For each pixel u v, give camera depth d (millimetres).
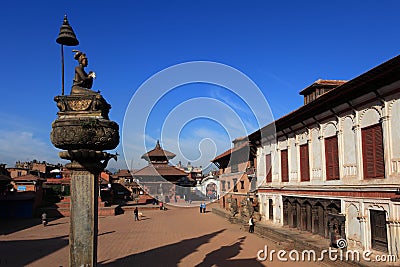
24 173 63906
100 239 23922
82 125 7512
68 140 7551
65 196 51500
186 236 24609
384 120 13578
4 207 40875
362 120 15156
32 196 41906
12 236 26250
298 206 21688
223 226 29641
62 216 42531
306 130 20484
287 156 23344
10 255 18484
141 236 25203
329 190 17453
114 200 64062
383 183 13578
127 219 39219
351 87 14305
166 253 18359
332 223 16906
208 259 16578
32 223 35562
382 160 13836
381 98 13727
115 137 7980
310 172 19781
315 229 19375
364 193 14711
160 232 27172
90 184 8102
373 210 14305
